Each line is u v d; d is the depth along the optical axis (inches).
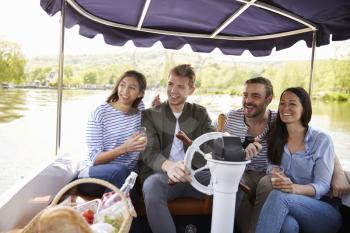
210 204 84.6
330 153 81.3
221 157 54.9
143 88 97.6
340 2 81.1
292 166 84.4
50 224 45.6
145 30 126.0
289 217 71.6
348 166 92.7
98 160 88.5
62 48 93.7
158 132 90.9
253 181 88.0
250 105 96.7
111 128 94.1
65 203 64.7
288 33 117.3
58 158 88.1
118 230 56.7
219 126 80.5
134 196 83.0
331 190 85.4
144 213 85.3
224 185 56.3
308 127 85.0
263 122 98.9
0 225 54.9
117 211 59.1
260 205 75.3
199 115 93.9
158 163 82.1
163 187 76.8
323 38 104.3
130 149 83.3
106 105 96.1
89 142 92.1
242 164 54.7
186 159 64.1
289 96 83.1
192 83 91.7
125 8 104.7
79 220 46.8
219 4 94.1
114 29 123.5
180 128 91.0
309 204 72.1
